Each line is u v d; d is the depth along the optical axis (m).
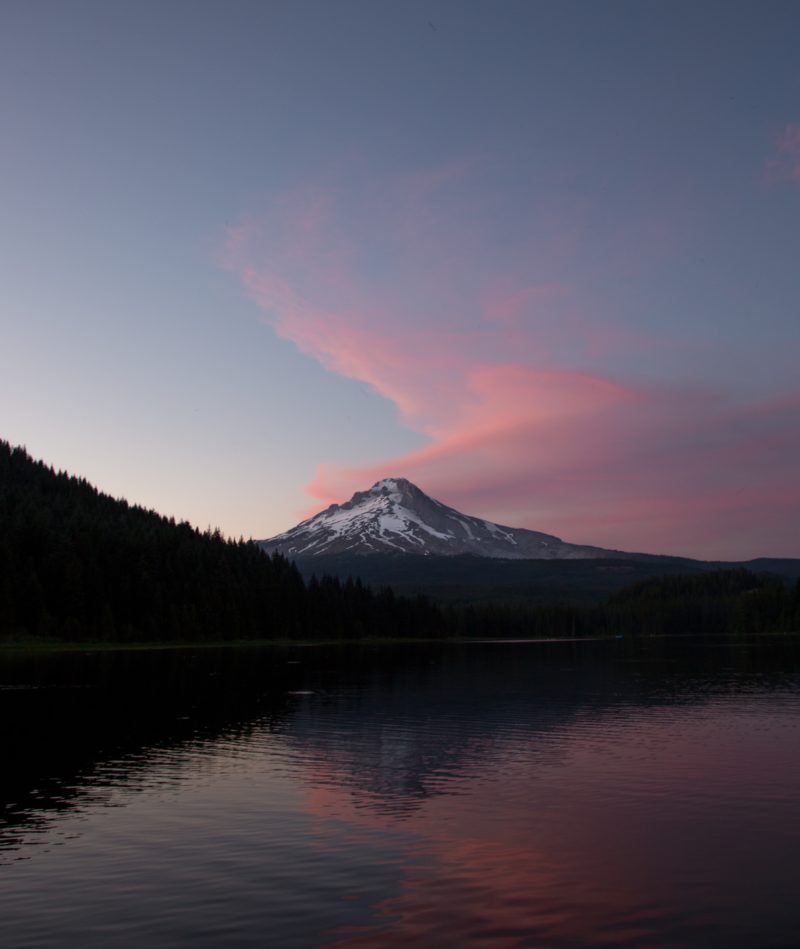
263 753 43.47
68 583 156.50
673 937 19.58
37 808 31.62
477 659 137.25
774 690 78.88
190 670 102.38
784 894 22.30
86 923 20.48
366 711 61.66
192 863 24.89
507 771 38.34
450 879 23.39
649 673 102.19
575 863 24.72
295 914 20.94
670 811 30.77
